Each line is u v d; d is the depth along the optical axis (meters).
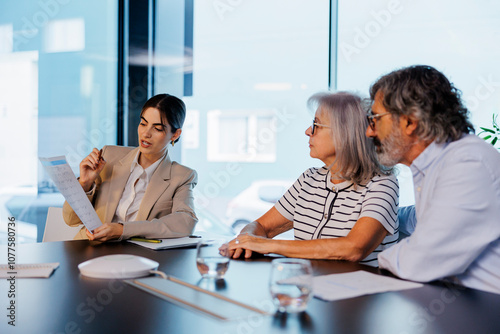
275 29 3.75
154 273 1.25
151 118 2.12
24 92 3.55
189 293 1.06
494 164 1.26
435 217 1.22
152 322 0.86
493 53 3.08
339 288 1.11
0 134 3.51
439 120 1.30
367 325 0.86
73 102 3.70
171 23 3.89
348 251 1.52
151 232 1.83
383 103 1.38
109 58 3.82
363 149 1.76
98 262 1.25
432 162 1.33
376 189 1.72
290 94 3.74
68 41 3.68
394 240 1.78
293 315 0.91
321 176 1.95
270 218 2.02
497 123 3.05
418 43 3.27
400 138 1.37
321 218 1.85
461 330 0.85
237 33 3.82
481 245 1.21
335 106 1.79
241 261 1.46
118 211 2.15
